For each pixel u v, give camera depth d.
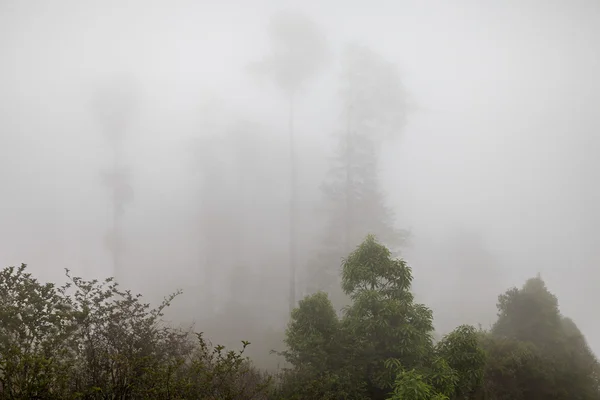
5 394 4.54
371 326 8.73
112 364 5.60
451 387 7.80
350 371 8.40
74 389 5.42
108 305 6.93
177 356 7.13
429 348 9.04
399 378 7.82
